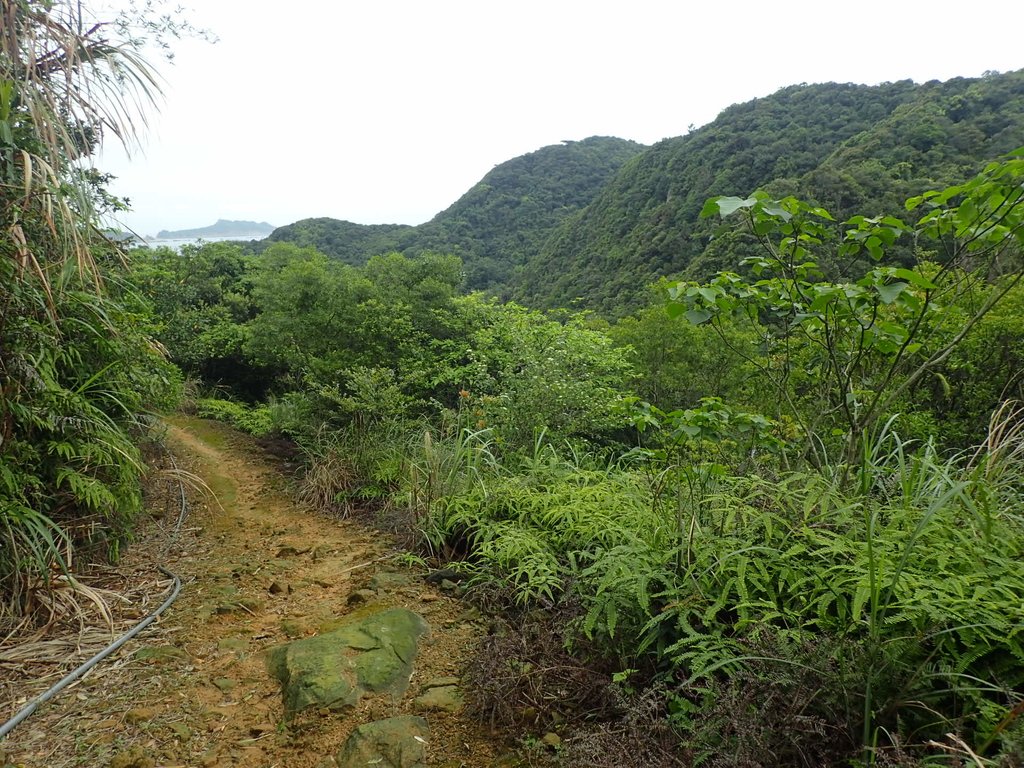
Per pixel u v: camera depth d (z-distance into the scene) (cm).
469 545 396
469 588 337
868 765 161
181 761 211
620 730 204
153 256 1330
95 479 340
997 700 172
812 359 400
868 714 168
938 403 507
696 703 211
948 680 174
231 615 324
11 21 298
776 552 233
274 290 783
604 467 561
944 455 451
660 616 222
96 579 352
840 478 292
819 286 277
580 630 250
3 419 292
